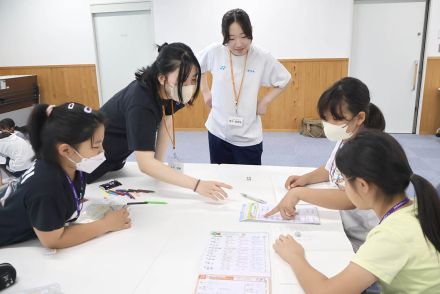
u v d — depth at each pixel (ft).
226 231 4.15
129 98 5.13
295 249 3.61
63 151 3.73
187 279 3.30
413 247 2.87
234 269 3.42
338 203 4.51
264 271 3.38
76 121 3.65
